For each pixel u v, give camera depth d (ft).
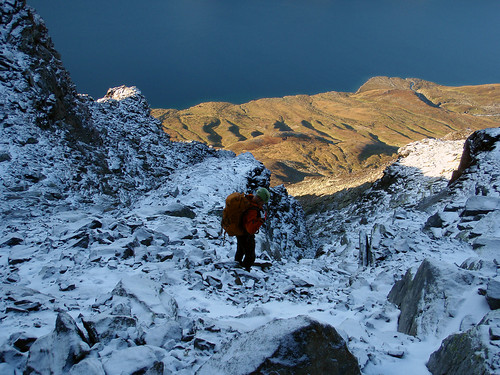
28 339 13.32
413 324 15.23
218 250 34.99
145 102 139.85
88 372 10.43
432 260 16.93
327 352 9.93
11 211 52.06
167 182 90.07
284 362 9.31
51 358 11.62
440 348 12.00
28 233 35.42
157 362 10.90
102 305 17.88
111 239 31.45
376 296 21.85
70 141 81.71
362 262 34.42
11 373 11.95
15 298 17.81
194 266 27.02
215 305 20.79
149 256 29.04
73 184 71.10
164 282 23.40
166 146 127.34
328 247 56.18
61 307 17.85
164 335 13.62
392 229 37.04
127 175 94.07
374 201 136.67
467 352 10.64
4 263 27.37
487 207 39.19
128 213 47.52
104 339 12.92
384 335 14.83
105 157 91.86
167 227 37.68
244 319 17.63
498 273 18.12
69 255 27.68
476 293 14.51
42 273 24.22
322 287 27.25
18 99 74.08
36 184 64.18
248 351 9.70
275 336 9.68
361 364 11.58
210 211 58.34
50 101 80.23
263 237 40.88
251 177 97.50
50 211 58.08
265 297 22.86
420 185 120.47
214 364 9.92
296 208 125.39
